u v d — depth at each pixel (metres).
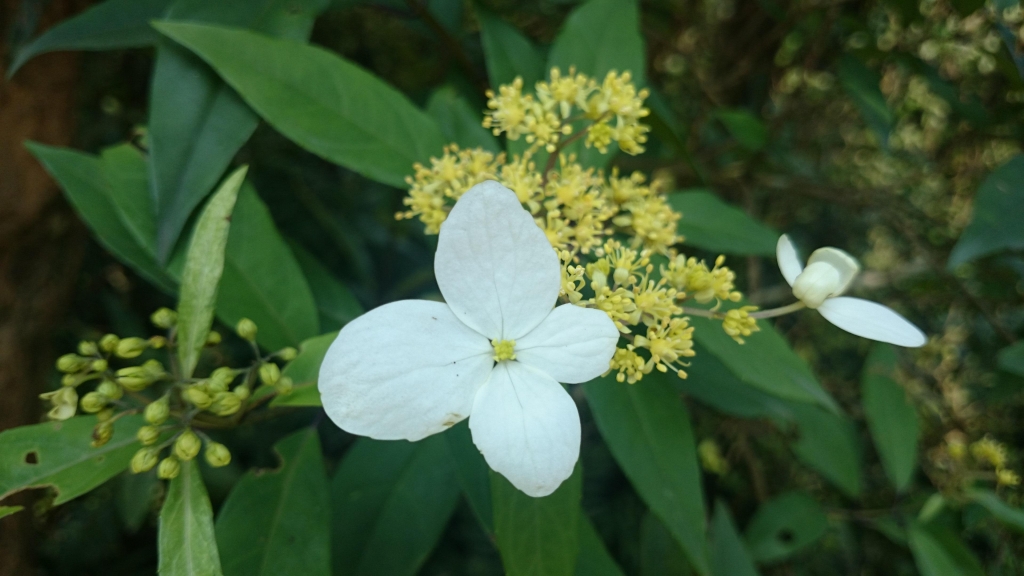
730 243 0.15
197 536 0.08
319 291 0.15
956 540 0.17
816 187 0.24
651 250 0.11
